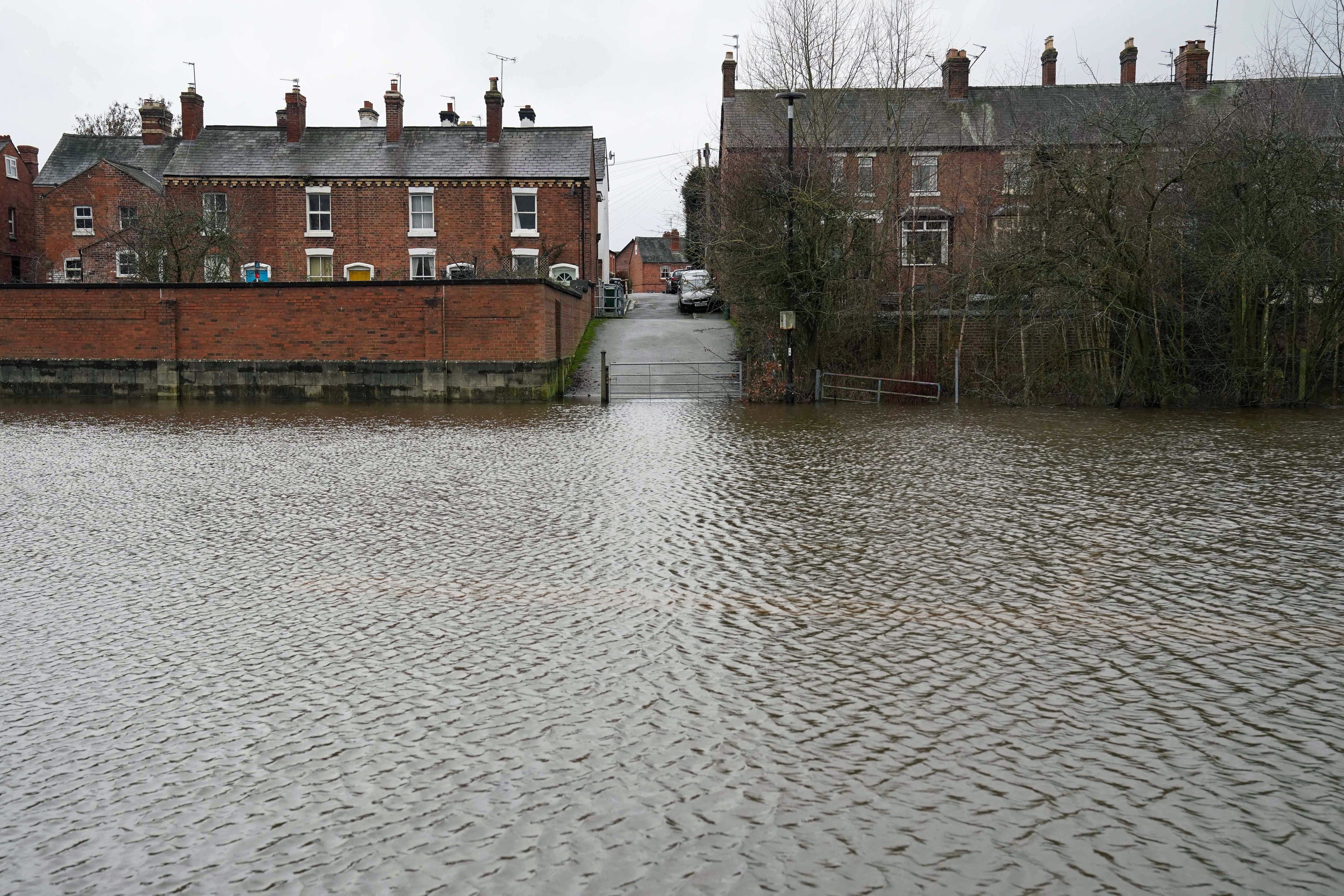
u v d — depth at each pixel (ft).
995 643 24.29
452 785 17.24
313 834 15.76
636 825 15.88
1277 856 14.87
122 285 96.27
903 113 123.95
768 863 14.78
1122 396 92.32
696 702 20.67
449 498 43.42
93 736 19.33
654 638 24.72
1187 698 20.83
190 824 16.11
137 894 14.26
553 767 17.85
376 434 68.49
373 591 28.96
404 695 21.20
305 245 139.44
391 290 94.63
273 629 25.58
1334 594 28.43
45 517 39.60
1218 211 88.28
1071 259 89.56
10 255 172.55
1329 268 89.15
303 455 57.57
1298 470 51.55
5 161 171.42
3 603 27.99
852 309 99.60
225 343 96.37
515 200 141.08
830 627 25.48
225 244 119.85
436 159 141.49
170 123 185.06
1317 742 18.69
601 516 39.47
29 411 85.66
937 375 101.14
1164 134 98.02
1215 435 68.23
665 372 111.45
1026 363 98.12
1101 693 21.09
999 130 132.67
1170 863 14.69
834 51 108.68
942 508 40.93
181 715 20.26
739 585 29.40
